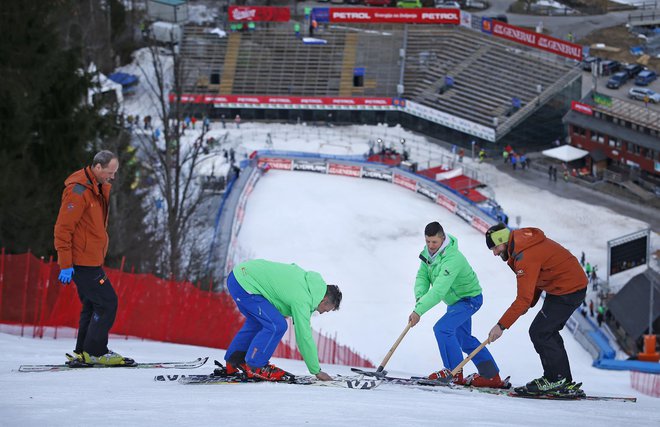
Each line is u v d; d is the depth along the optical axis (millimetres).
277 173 76938
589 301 57938
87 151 35531
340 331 49156
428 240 12414
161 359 14820
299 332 10461
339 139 86875
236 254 60219
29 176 32469
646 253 59125
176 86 47250
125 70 95312
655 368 44500
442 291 12203
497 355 46156
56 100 33750
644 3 121625
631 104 83375
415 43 98938
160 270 43094
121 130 43375
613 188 78062
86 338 11508
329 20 101188
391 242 63844
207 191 67500
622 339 53531
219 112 92188
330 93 95438
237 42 99250
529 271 10883
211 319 23984
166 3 98688
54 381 9500
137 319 21406
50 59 33344
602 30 113312
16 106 30922
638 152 79062
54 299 19016
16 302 18688
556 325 11109
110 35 92938
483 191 76188
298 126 90875
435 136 89625
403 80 95500
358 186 74625
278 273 10555
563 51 91875
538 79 91312
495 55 95500
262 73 96875
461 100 91812
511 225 70875
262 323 10539
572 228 70812
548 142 86875
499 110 89188
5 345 14219
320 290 10547
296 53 98500
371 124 91938
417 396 9492
